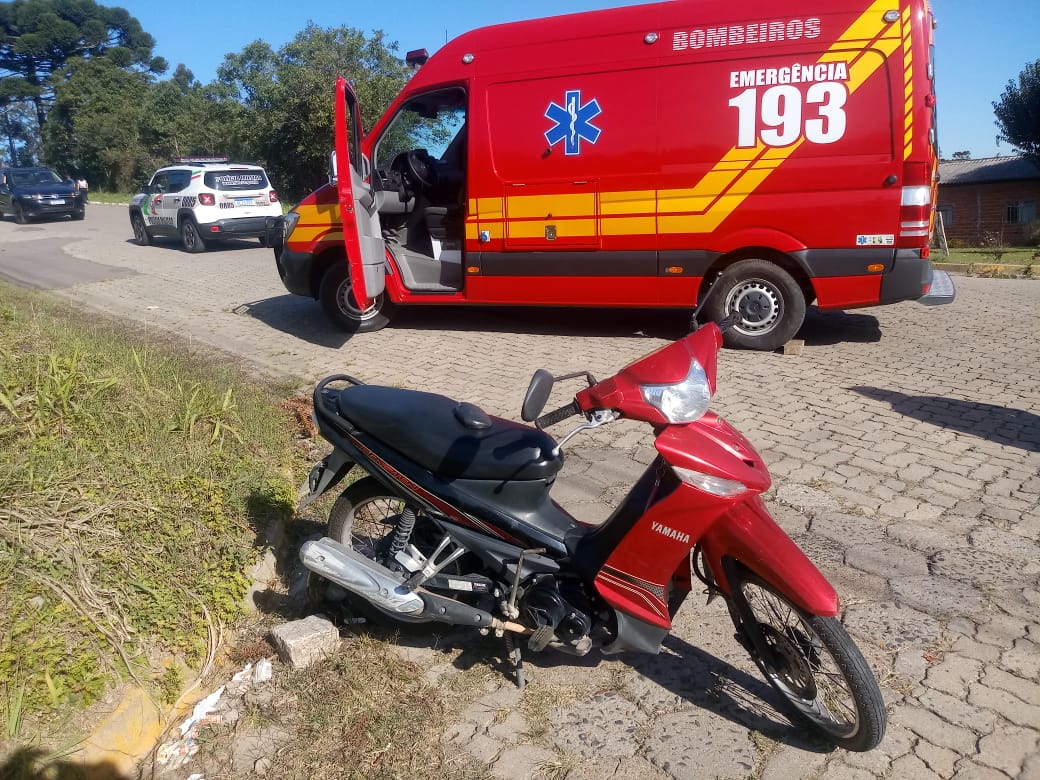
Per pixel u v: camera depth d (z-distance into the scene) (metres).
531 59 8.09
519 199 8.27
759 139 7.50
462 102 8.62
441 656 3.62
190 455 4.55
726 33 7.48
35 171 25.88
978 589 4.00
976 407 6.40
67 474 3.97
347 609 3.85
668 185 7.79
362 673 3.45
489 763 3.01
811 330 8.92
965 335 8.56
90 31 79.94
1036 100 24.84
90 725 2.89
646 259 8.02
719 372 7.39
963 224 29.09
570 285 8.34
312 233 8.97
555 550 3.29
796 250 7.57
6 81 73.81
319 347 8.52
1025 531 4.52
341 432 3.70
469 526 3.43
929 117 7.14
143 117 43.06
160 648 3.36
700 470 2.91
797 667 3.09
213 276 13.29
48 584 3.28
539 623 3.23
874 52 7.14
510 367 7.69
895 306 10.09
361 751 3.04
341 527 3.82
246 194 16.69
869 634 3.68
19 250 17.44
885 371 7.37
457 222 8.84
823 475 5.25
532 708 3.29
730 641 3.71
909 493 4.99
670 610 3.33
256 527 4.27
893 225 7.30
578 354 8.09
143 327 9.20
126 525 3.77
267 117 28.64
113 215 28.09
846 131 7.29
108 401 4.93
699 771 2.97
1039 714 3.20
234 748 3.05
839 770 2.96
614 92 7.83
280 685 3.37
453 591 3.56
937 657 3.53
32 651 3.00
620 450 5.70
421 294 8.86
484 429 3.45
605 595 3.18
